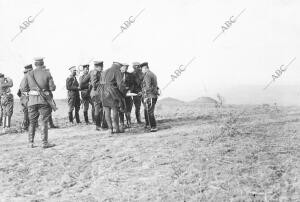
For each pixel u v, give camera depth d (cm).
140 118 1289
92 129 1125
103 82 984
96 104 1086
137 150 779
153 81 1002
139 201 530
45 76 853
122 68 1070
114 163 705
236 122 1060
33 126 877
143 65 1003
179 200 526
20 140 1005
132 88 1116
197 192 548
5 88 1195
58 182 627
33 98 852
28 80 855
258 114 1277
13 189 598
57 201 546
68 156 770
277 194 530
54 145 877
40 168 700
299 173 600
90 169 684
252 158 680
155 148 784
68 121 1337
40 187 607
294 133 885
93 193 571
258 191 541
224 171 616
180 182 586
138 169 661
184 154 721
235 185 562
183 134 916
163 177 613
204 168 636
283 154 700
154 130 999
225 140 821
